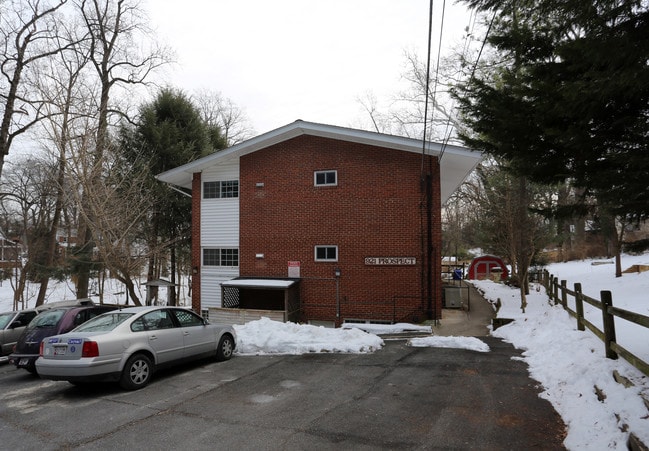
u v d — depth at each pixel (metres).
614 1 3.71
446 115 22.88
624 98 4.18
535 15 4.98
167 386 7.55
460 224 47.34
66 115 15.62
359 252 16.19
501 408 5.79
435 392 6.62
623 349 5.78
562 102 4.40
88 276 23.47
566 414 5.28
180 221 25.03
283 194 17.33
